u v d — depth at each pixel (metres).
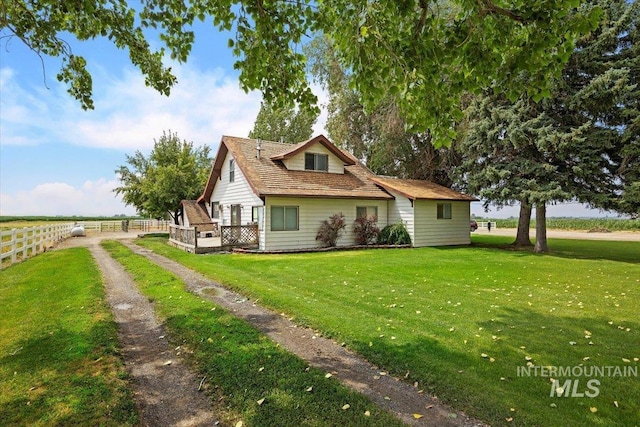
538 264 11.76
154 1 4.79
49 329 5.05
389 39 4.25
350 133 25.61
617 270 10.56
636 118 13.16
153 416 3.06
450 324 5.35
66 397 3.25
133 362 4.18
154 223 36.91
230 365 3.99
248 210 17.14
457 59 4.45
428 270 10.39
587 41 14.11
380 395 3.35
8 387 3.42
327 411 3.07
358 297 7.02
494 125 16.22
